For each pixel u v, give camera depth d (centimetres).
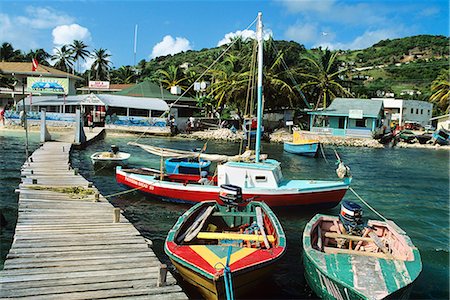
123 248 909
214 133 4569
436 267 1046
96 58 7906
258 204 1173
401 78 11188
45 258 834
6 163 2283
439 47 13212
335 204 1489
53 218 1106
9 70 5278
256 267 750
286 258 1081
